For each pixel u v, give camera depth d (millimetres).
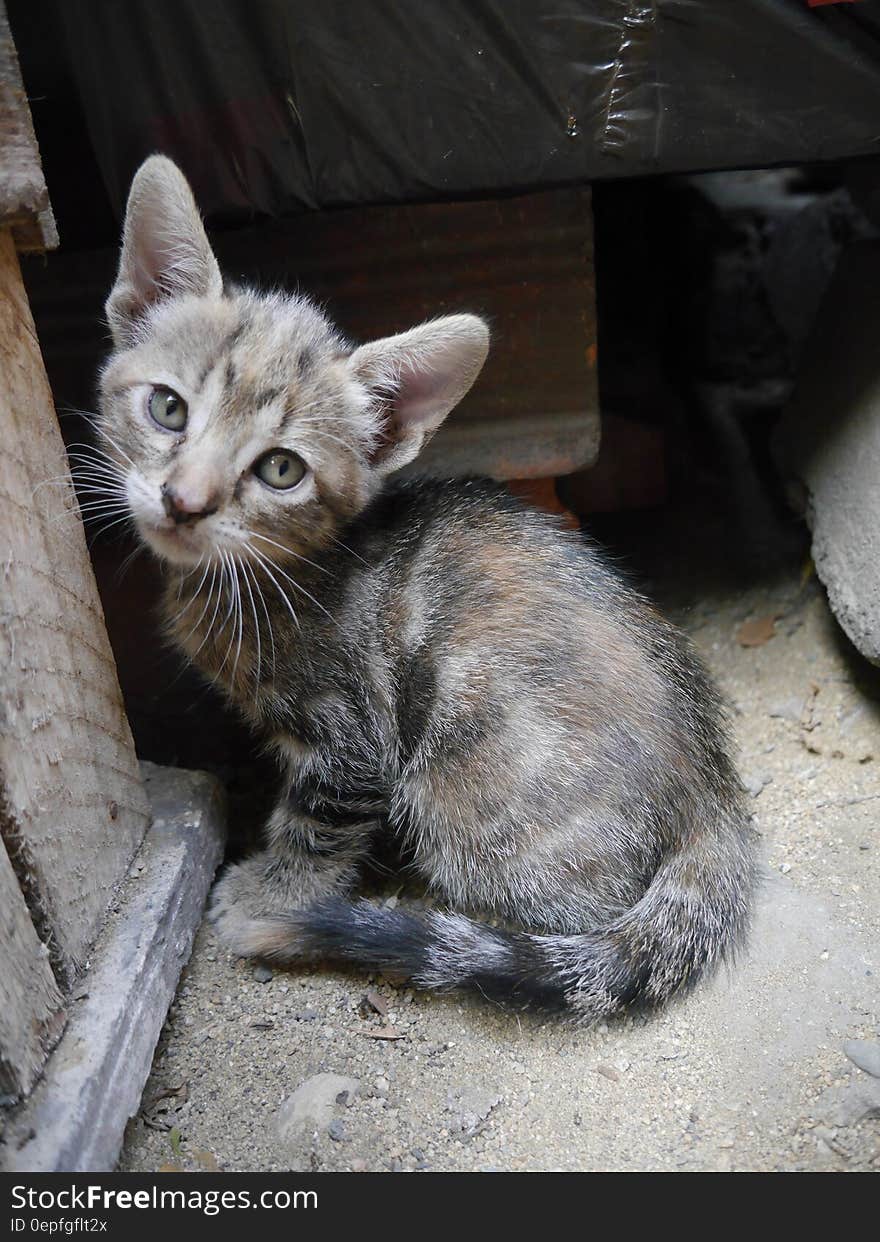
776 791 348
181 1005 283
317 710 301
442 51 269
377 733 303
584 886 291
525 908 299
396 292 351
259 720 313
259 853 331
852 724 364
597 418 373
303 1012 283
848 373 379
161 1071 265
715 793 302
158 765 330
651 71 272
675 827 292
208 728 384
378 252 345
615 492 487
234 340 278
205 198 293
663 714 295
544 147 283
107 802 266
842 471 370
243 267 345
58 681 240
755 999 277
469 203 341
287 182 290
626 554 463
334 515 292
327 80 272
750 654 403
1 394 222
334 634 298
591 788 286
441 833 303
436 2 262
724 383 592
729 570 446
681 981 279
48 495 240
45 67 277
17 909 213
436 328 278
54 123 292
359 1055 271
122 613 371
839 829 328
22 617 225
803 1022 271
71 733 246
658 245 522
